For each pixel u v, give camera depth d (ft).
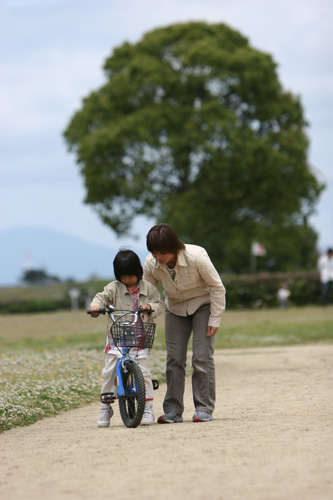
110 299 34.68
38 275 511.40
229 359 63.82
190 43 189.47
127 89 187.93
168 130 183.42
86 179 189.47
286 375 53.31
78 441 30.50
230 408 39.37
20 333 111.34
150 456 26.09
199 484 22.21
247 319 120.67
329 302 152.87
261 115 192.85
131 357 34.40
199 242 200.95
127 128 180.45
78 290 237.86
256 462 24.52
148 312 33.65
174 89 186.80
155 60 188.65
